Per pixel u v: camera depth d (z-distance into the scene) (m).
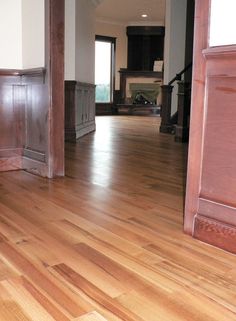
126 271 1.66
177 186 3.18
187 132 6.09
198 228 2.02
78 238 2.03
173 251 1.88
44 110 3.32
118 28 12.98
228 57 1.77
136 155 4.72
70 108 5.87
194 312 1.36
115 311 1.35
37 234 2.08
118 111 13.15
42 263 1.73
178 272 1.66
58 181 3.26
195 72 1.95
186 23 7.82
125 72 13.16
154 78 13.15
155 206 2.62
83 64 6.57
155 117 12.02
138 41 13.25
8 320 1.29
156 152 5.00
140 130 7.88
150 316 1.33
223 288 1.53
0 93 3.49
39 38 3.28
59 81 3.27
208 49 1.84
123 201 2.72
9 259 1.76
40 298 1.43
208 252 1.88
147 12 11.59
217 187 1.92
